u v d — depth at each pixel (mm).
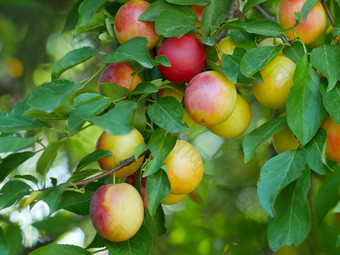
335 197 758
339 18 699
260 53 663
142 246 663
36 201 668
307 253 891
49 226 784
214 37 670
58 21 954
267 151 908
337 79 650
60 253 670
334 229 842
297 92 650
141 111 687
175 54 668
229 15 713
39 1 938
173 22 669
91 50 675
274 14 831
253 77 666
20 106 674
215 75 667
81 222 886
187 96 667
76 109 645
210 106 659
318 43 773
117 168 659
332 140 667
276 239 640
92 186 699
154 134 661
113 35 700
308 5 677
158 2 678
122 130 605
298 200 642
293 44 690
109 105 679
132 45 655
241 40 694
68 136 661
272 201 634
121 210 645
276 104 686
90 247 697
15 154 681
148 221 694
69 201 673
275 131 661
